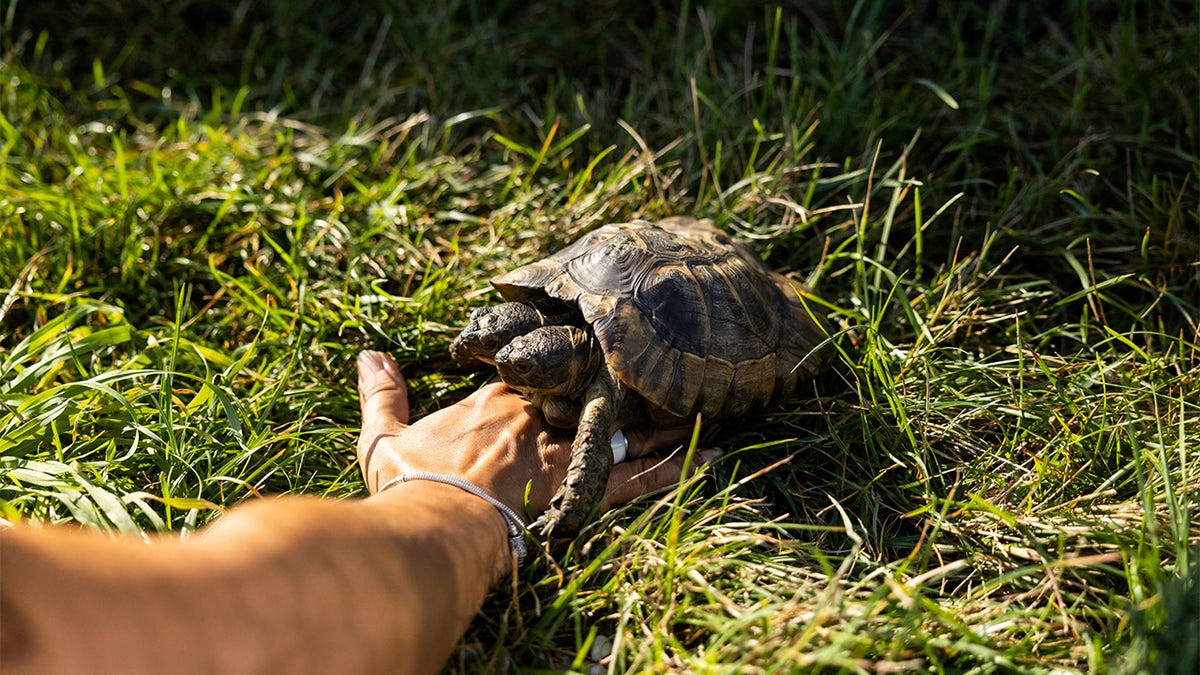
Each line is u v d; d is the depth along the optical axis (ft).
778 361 1.90
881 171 2.35
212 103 2.79
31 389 1.91
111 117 2.71
